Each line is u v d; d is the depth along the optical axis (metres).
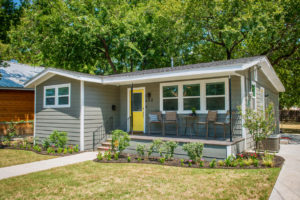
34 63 21.56
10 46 17.75
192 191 4.43
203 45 19.91
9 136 11.43
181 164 6.46
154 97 10.12
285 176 5.29
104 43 17.95
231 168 6.06
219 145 6.81
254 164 6.18
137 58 17.97
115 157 7.40
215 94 8.52
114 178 5.34
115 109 10.88
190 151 6.55
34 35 17.41
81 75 8.83
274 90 13.63
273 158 7.09
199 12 16.89
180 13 17.80
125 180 5.16
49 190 4.63
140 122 10.50
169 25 18.09
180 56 19.70
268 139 8.32
